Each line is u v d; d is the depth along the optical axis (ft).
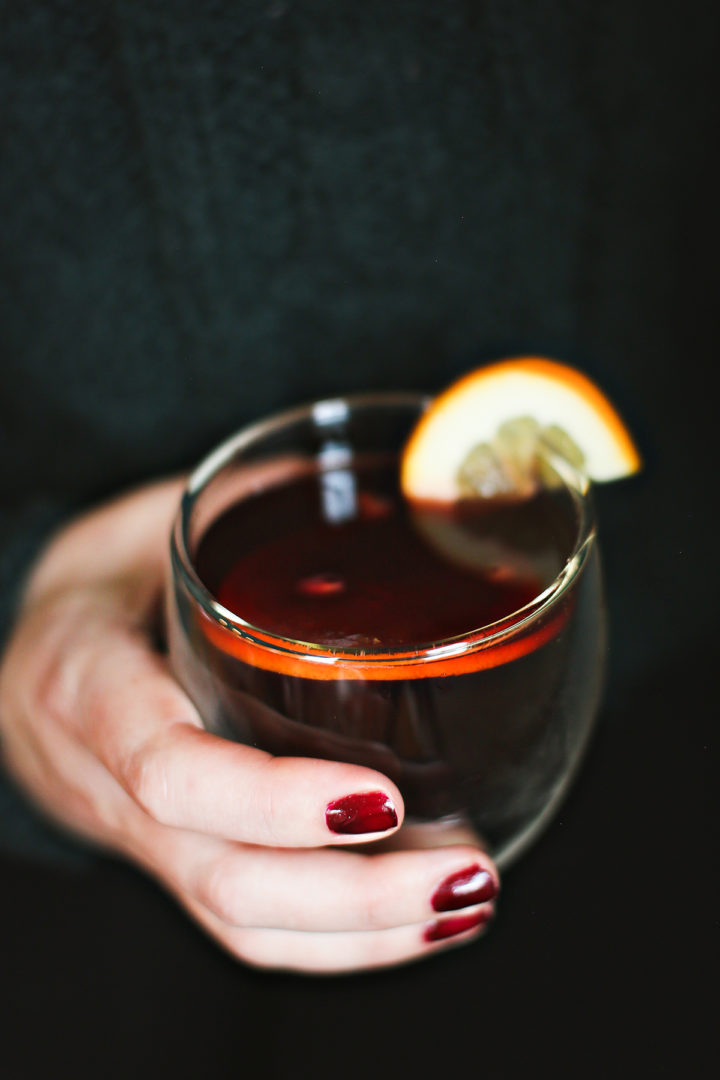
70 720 1.18
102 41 1.55
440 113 1.60
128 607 1.29
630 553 1.71
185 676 1.04
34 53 1.55
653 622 1.71
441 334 1.75
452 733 0.93
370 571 1.05
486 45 1.55
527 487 1.09
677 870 1.55
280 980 1.72
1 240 1.66
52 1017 1.90
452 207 1.65
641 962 1.52
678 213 1.65
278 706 0.95
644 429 1.71
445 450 1.13
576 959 1.56
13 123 1.59
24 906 2.08
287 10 1.53
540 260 1.69
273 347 1.76
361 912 1.01
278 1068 1.68
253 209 1.64
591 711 1.07
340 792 0.95
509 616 0.92
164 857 1.09
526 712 0.95
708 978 1.51
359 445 1.20
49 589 1.43
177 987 1.91
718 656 1.71
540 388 1.14
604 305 1.71
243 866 1.03
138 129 1.59
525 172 1.63
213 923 1.14
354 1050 1.65
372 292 1.72
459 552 1.07
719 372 1.70
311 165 1.62
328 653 0.92
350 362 1.77
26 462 1.83
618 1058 1.50
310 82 1.57
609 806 1.59
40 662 1.26
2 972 1.99
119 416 1.80
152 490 1.55
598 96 1.59
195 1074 1.80
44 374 1.77
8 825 1.55
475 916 1.10
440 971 1.61
